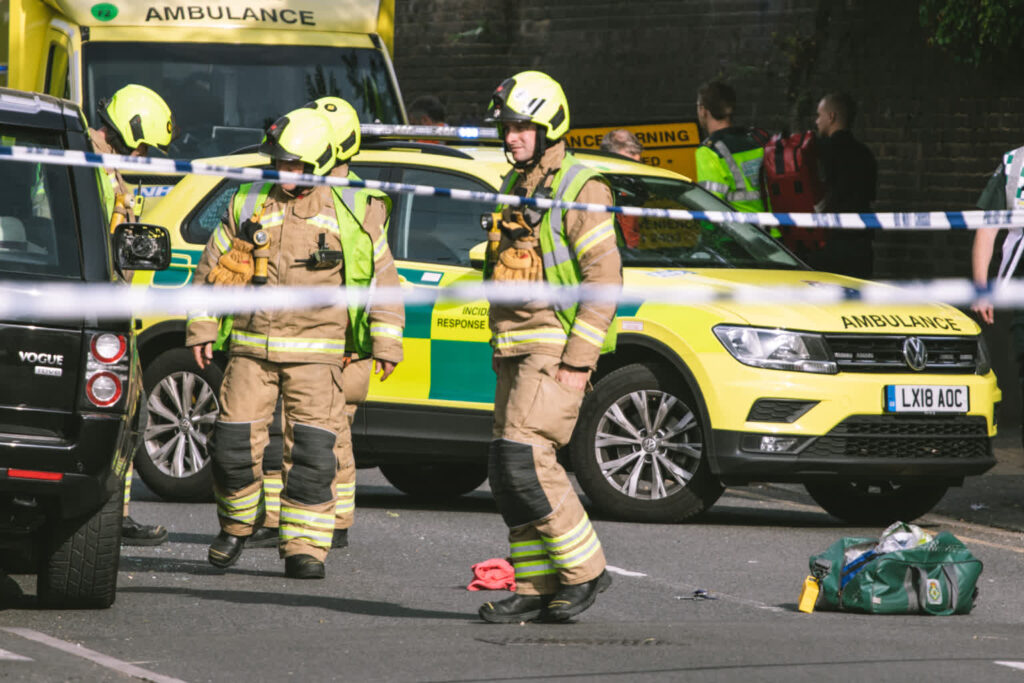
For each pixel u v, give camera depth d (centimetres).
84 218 2236
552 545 2231
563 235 2234
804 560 2958
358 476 4075
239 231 2594
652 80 5938
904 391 3195
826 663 1998
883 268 5306
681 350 3181
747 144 4481
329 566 2780
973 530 3447
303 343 2589
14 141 2233
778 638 2169
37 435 2156
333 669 1930
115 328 2203
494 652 2042
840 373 3173
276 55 4731
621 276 2236
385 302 2636
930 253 5188
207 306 2595
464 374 3291
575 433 3278
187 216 3541
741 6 5675
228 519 2659
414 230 3397
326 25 4828
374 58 4825
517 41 6341
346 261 2594
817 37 5453
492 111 2248
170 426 3472
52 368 2162
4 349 2138
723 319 3170
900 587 2461
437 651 2044
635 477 3256
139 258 2389
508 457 2216
